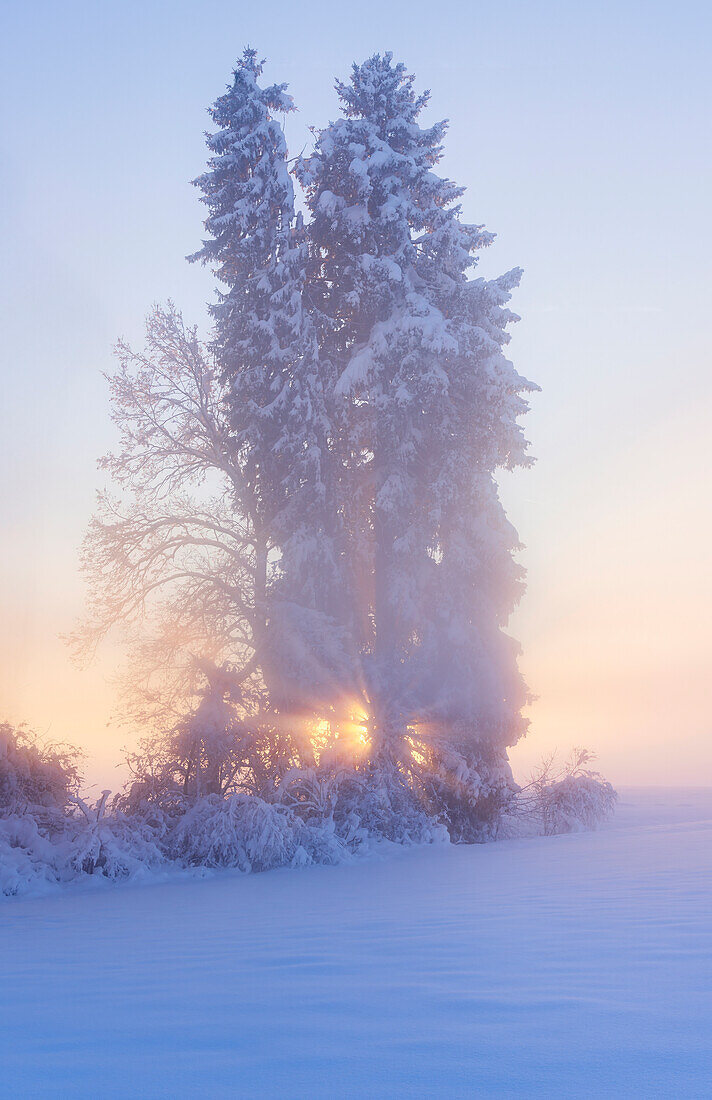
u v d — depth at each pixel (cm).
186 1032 536
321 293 2941
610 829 2500
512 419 2658
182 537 2661
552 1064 442
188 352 2755
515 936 859
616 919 942
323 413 2659
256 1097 411
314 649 2431
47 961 870
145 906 1416
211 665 2438
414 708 2505
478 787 2436
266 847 2019
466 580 2641
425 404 2617
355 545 2734
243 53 2897
